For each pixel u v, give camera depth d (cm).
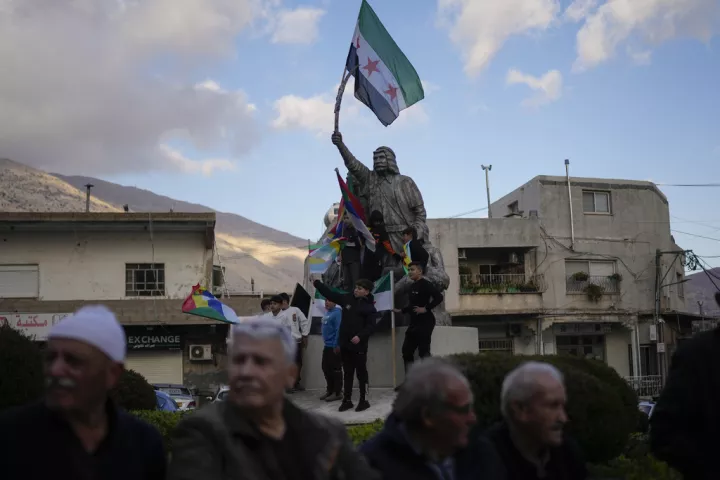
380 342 1209
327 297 1009
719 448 398
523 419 406
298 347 1179
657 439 415
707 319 4466
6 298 3102
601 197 4034
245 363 315
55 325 311
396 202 1330
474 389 614
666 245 4222
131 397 1113
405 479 362
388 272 1243
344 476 337
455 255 3809
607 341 3978
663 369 3988
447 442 366
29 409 309
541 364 419
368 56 1342
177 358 3195
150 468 331
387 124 1356
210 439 306
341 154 1326
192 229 3219
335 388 1086
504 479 397
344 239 1295
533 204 4016
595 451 649
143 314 3127
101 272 3184
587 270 3962
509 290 3819
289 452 321
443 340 1222
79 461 302
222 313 1605
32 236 3172
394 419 382
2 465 295
